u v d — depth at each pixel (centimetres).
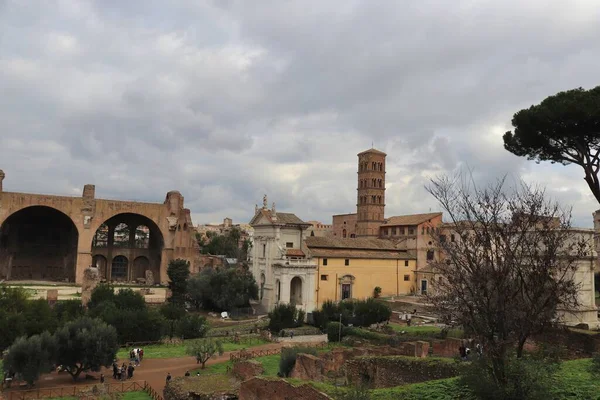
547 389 2159
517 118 4478
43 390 4625
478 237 2375
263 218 10344
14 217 13200
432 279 3306
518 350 2370
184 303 10069
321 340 7444
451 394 2533
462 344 4438
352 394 2580
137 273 14300
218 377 4478
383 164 14100
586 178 4309
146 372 5403
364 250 10500
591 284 5469
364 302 8144
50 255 13850
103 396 4384
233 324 8794
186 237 13375
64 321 6550
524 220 2411
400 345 5394
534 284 2316
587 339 3962
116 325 6900
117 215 14038
